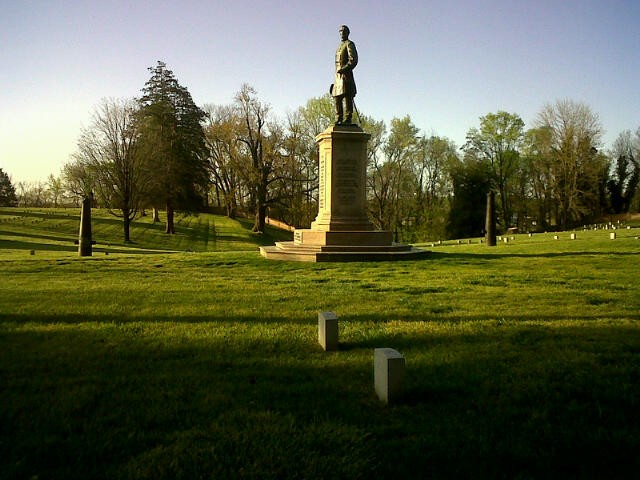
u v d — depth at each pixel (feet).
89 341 26.35
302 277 53.06
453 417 16.80
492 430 15.79
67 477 13.01
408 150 207.62
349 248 68.90
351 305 36.40
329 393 19.01
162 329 28.96
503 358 22.99
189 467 13.53
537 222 255.50
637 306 35.35
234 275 55.62
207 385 19.80
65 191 246.88
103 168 161.48
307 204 197.88
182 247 164.35
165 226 201.05
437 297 39.63
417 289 43.65
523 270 57.00
